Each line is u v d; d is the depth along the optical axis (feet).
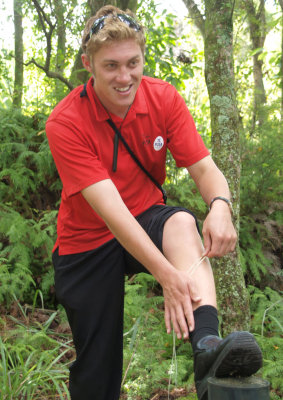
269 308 11.85
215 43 10.63
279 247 16.34
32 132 16.69
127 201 6.73
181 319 5.19
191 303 5.26
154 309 12.28
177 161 6.81
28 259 13.50
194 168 6.58
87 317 6.94
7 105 21.30
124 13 6.06
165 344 11.10
